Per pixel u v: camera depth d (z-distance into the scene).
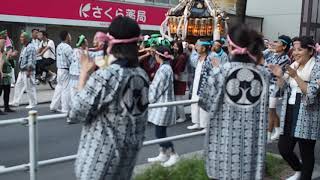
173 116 6.63
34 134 4.16
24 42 11.57
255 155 3.89
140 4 20.28
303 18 22.95
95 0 18.33
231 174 3.83
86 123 3.23
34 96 11.74
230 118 3.80
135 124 3.26
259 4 28.92
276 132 8.14
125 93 3.17
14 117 10.47
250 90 3.80
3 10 15.54
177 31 13.33
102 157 3.15
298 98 5.32
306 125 5.27
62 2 17.19
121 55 3.19
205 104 3.89
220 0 19.22
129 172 3.36
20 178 5.95
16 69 15.94
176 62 10.30
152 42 9.60
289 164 5.78
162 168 5.49
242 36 3.76
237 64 3.80
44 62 15.31
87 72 3.27
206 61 8.57
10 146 7.66
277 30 28.33
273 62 7.62
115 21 3.20
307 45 5.17
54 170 6.36
